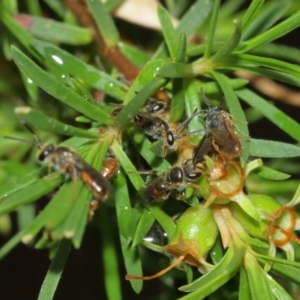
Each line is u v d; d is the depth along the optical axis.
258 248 0.30
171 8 0.37
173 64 0.31
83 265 0.44
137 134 0.31
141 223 0.30
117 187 0.31
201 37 0.35
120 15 0.34
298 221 0.30
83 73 0.32
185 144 0.31
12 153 0.35
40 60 0.32
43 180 0.29
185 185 0.30
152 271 0.35
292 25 0.31
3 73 0.35
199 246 0.30
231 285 0.32
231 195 0.30
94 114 0.30
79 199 0.28
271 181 0.34
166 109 0.32
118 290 0.32
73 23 0.34
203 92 0.32
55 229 0.28
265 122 0.46
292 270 0.30
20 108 0.28
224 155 0.30
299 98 0.35
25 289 0.49
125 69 0.33
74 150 0.30
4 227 0.35
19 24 0.33
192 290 0.30
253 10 0.30
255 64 0.31
